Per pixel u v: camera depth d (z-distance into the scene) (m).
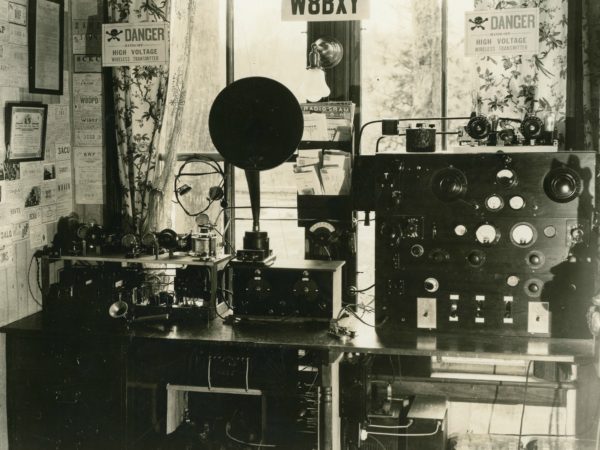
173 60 4.34
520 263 3.69
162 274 4.34
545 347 3.53
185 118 4.79
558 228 3.64
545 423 4.38
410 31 4.41
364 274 4.60
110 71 4.56
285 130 3.80
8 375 3.96
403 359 4.43
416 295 3.81
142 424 4.04
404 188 3.77
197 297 4.15
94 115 4.60
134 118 4.36
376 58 4.44
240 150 3.85
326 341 3.66
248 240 4.01
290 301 3.96
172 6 4.32
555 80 3.96
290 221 4.63
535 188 3.64
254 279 3.98
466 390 4.41
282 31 4.50
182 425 4.51
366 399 3.99
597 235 3.75
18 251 4.06
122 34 4.34
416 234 3.78
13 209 4.00
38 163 4.23
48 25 4.26
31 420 3.96
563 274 3.65
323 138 4.26
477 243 3.72
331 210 4.29
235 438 4.26
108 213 4.66
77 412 3.92
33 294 4.23
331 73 4.41
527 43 3.97
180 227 4.82
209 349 3.96
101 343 3.84
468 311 3.76
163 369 4.20
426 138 3.83
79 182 4.65
